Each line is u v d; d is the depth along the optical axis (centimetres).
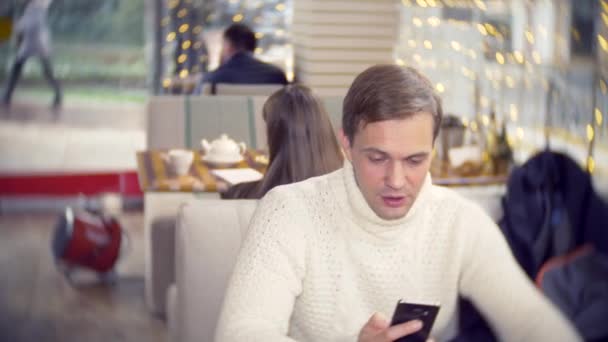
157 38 670
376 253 151
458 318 175
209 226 186
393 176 137
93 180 530
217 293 185
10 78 834
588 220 194
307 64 491
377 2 482
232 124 376
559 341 151
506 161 297
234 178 288
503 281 154
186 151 314
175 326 224
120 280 399
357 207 146
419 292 155
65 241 385
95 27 1076
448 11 427
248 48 435
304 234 149
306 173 223
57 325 342
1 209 505
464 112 363
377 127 135
